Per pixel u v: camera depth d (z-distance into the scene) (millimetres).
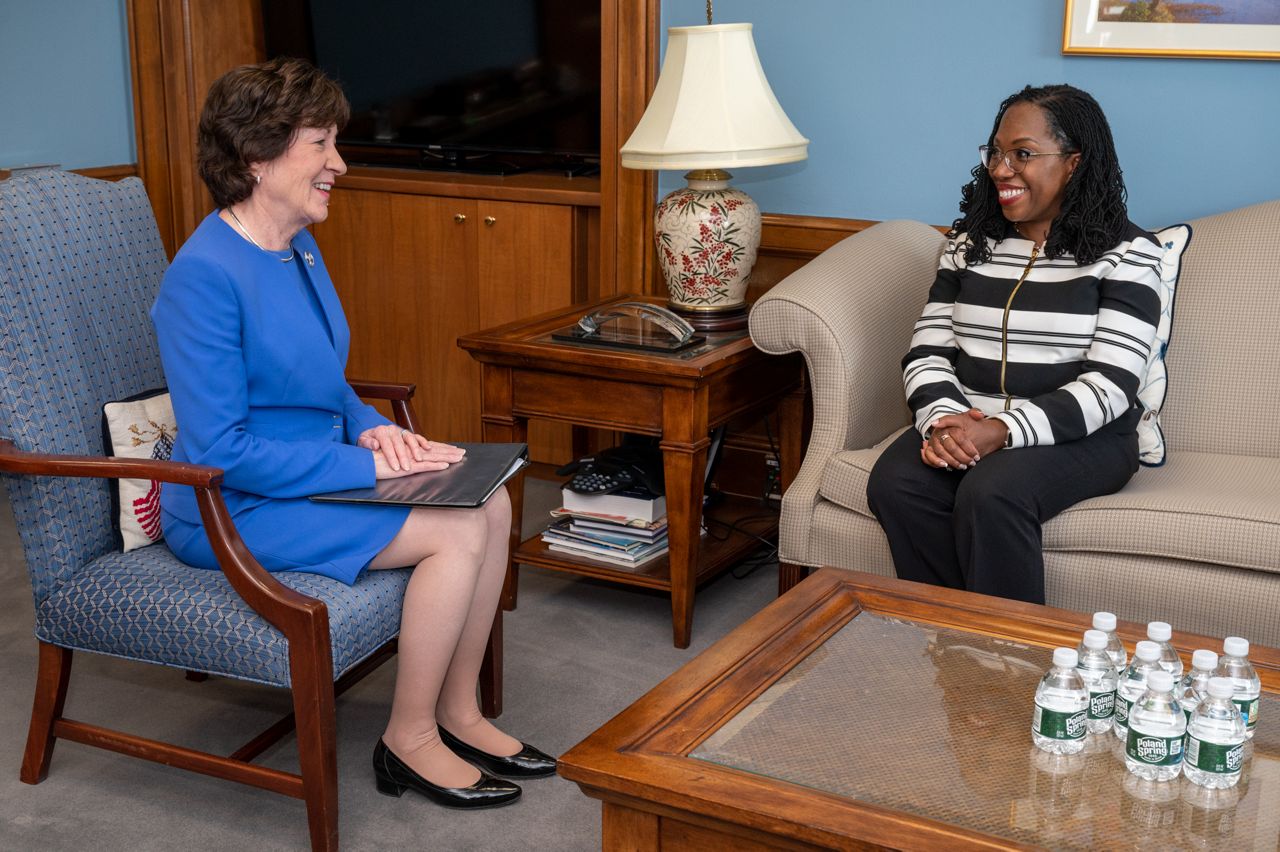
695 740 1513
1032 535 2373
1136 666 1555
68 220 2318
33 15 4270
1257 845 1335
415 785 2191
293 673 1965
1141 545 2350
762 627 1831
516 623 2982
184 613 2025
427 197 3908
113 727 2469
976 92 3146
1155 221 3061
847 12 3230
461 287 3928
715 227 3004
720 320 3068
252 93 2055
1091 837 1342
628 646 2863
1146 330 2498
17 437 2145
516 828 2123
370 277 4070
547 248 3754
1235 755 1441
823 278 2799
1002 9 3072
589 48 3789
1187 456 2771
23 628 2941
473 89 3992
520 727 2471
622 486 2992
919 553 2541
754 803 1365
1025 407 2471
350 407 2404
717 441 3402
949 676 1716
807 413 3518
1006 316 2598
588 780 1438
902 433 2762
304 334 2160
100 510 2250
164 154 4211
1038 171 2510
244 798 2232
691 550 2814
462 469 2189
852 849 1310
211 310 2037
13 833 2109
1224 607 2301
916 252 3041
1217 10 2857
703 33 2963
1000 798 1418
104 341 2342
